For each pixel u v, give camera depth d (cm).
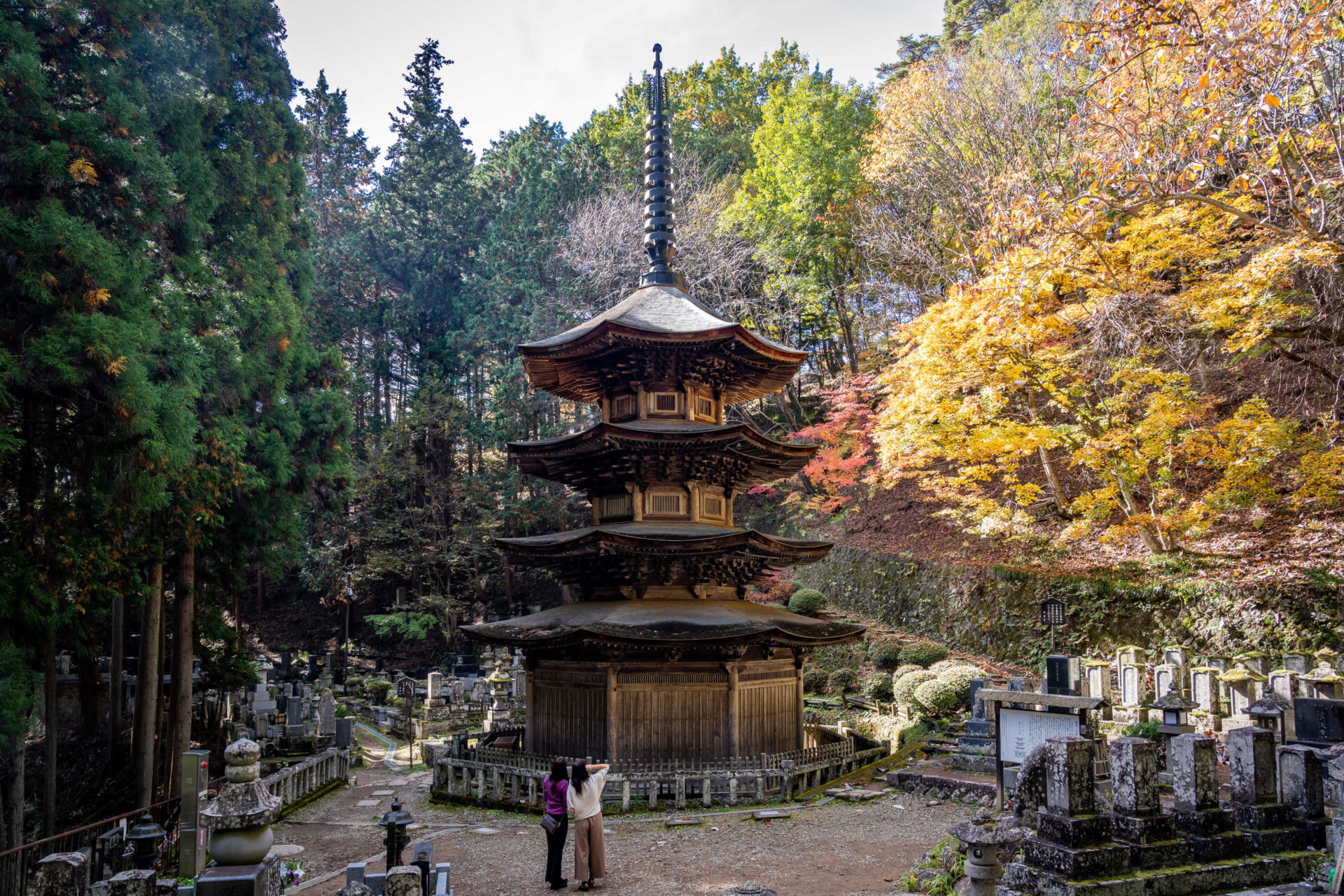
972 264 3019
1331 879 813
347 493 2591
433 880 1066
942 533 3462
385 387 5906
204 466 1866
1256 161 1764
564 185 4947
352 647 4969
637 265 4491
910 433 2508
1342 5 1473
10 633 1460
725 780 1755
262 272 2258
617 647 1812
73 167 1463
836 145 4141
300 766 1950
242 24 2278
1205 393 2450
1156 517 2322
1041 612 2555
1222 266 2320
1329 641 2008
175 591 2203
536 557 2052
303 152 2533
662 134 2383
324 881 1283
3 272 1394
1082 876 846
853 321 4394
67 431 1527
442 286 5575
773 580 3897
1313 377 2456
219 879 720
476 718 3259
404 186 5606
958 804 1636
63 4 1572
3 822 1819
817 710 2777
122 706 3034
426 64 5891
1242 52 1573
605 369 2133
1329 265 1908
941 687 2205
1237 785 996
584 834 1200
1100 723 2027
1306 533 2338
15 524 1551
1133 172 1786
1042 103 2975
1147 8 1580
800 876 1212
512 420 4669
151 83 1845
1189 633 2295
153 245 1819
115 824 1989
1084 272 2030
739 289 4366
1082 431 2384
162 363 1644
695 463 2022
